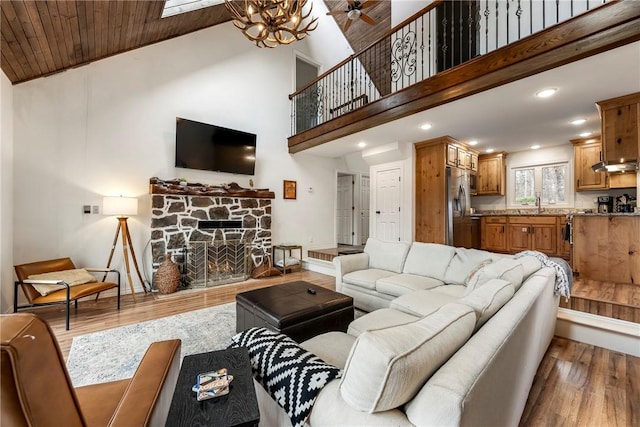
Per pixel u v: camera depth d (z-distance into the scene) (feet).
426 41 14.97
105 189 12.69
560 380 6.38
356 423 2.66
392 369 2.48
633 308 7.63
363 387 2.63
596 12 7.13
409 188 16.62
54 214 11.54
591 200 16.83
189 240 14.51
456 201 16.06
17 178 10.77
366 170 24.94
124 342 8.06
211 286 14.43
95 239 12.41
